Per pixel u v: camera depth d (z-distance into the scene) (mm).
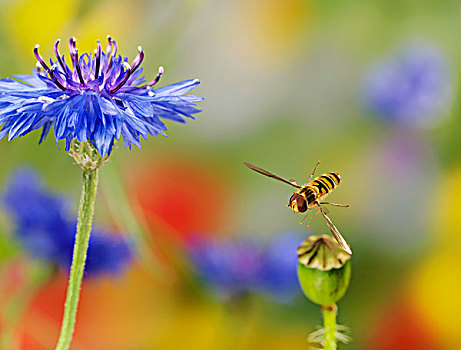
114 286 545
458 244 592
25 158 562
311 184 458
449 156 618
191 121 625
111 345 548
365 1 674
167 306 551
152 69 578
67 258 511
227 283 538
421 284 576
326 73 664
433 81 621
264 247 543
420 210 604
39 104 420
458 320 566
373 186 614
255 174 617
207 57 672
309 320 553
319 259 437
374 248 597
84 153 428
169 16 579
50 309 542
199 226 583
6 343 506
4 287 520
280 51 688
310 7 686
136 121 421
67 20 569
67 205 518
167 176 591
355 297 577
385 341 563
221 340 546
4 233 524
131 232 511
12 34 562
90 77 434
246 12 688
